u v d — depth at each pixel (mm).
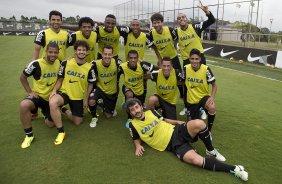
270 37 15125
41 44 4941
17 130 4531
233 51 14156
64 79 4500
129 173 3299
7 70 9641
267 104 6262
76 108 4621
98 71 4812
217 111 5621
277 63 11719
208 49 15984
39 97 4293
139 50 5906
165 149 3773
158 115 3896
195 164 3393
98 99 4773
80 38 5348
